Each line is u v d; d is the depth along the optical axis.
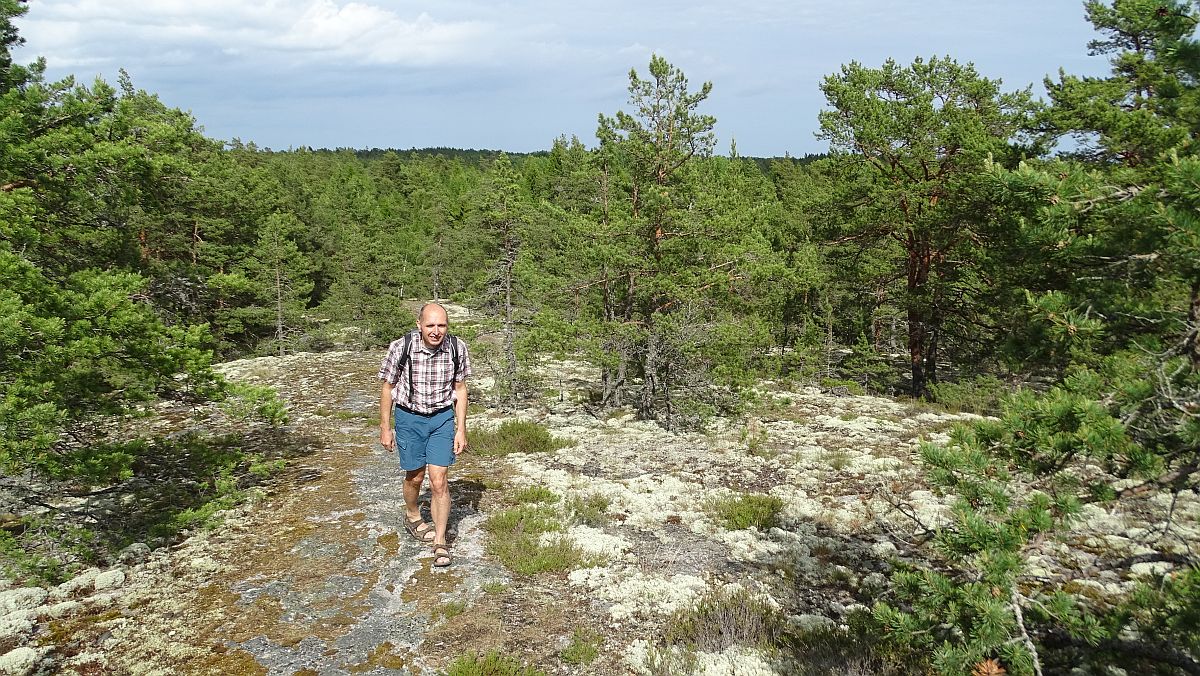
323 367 19.42
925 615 3.31
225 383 7.03
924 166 17.52
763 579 5.87
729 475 9.04
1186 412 2.94
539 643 4.70
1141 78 9.74
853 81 18.41
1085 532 6.55
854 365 22.53
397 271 44.19
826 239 21.23
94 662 4.32
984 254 13.62
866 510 7.63
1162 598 3.86
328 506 7.27
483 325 16.34
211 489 7.64
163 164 7.34
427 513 7.05
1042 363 4.80
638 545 6.52
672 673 4.32
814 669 4.30
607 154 13.09
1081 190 3.67
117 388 6.19
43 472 5.30
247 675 4.21
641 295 12.84
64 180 6.89
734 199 16.55
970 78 17.20
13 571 5.24
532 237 19.22
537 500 7.61
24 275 5.55
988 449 3.41
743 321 12.81
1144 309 3.77
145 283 6.88
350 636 4.68
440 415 5.76
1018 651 2.99
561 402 15.88
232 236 29.27
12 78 7.58
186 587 5.38
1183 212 3.09
